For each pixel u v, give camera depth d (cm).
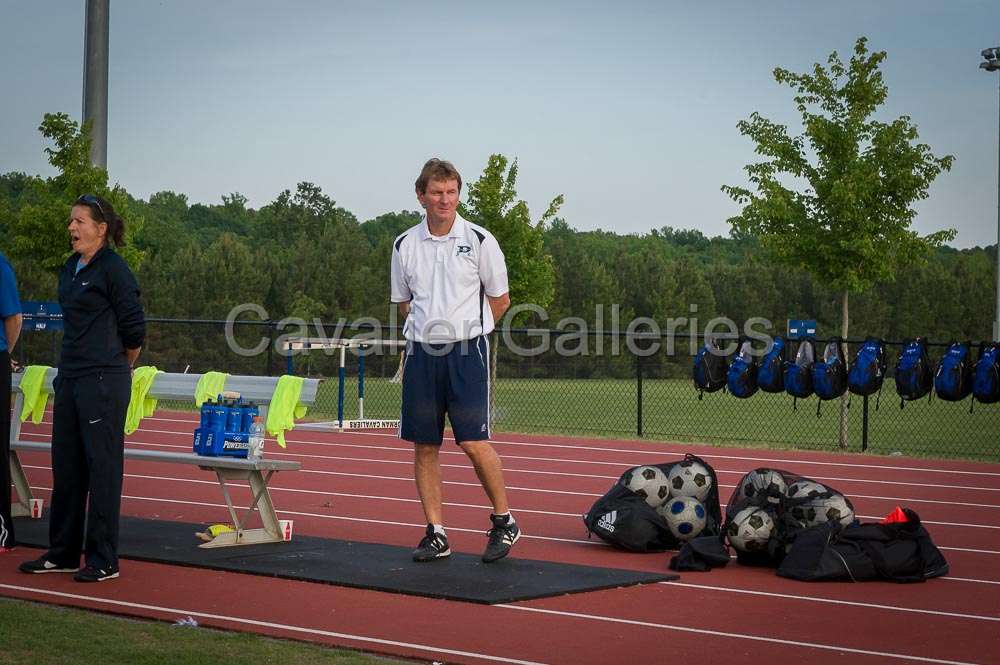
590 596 746
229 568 800
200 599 712
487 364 840
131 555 840
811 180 1961
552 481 1387
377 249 5684
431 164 831
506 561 839
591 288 5922
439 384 833
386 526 1039
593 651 609
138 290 770
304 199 8388
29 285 3303
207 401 948
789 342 1795
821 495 862
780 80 1978
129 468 1442
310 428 1980
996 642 646
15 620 642
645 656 601
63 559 783
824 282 1986
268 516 905
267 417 905
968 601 754
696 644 629
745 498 890
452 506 1172
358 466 1509
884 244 1920
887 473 1522
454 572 793
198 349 4438
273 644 605
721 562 848
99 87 2119
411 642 618
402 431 847
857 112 1916
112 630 627
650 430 2288
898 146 1914
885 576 812
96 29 2070
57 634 612
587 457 1656
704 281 6188
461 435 829
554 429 2148
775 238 1955
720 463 1616
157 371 993
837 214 1914
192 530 959
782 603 738
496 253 834
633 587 778
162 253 6391
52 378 1017
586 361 4278
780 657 605
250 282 5169
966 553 949
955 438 2192
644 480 933
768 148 1972
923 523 1118
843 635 657
